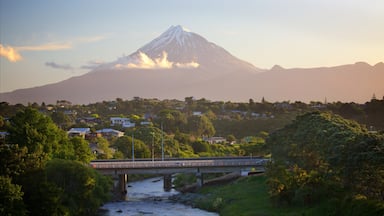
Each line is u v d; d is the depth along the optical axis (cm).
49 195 8875
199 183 15862
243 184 13938
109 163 15812
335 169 10156
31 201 8725
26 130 11738
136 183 18450
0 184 7938
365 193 9181
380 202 8562
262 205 11125
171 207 13062
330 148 10912
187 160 17425
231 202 12288
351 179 9500
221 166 16012
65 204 10419
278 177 11156
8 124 12750
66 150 13100
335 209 9212
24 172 8975
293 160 12825
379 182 9006
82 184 10912
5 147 9188
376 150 9169
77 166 11019
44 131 12475
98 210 12456
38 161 9425
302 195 10231
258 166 16125
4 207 7788
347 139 10625
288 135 14125
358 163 9256
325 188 10162
